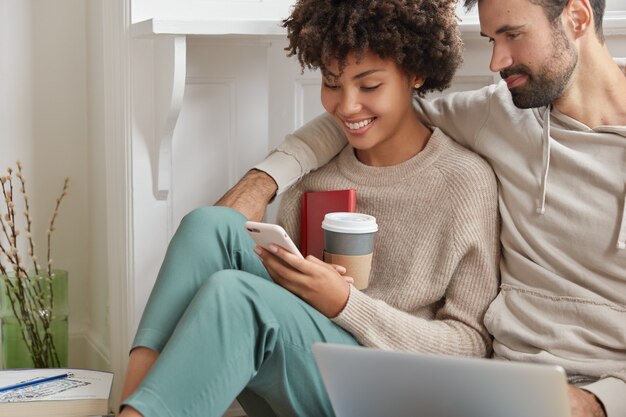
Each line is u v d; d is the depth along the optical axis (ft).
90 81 8.53
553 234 5.74
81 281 8.89
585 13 5.61
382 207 6.32
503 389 4.16
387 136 6.21
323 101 6.27
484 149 6.17
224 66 7.63
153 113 7.32
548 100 5.70
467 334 5.92
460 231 5.99
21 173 8.54
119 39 7.31
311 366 5.40
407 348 5.65
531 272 5.80
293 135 6.75
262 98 7.80
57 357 7.79
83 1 8.57
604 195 5.57
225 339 4.95
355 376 4.50
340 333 5.59
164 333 5.34
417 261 6.11
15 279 7.78
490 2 5.63
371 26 5.89
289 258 5.44
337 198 6.34
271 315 5.16
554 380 4.00
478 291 6.02
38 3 8.44
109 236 7.81
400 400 4.48
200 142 7.63
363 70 5.96
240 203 6.29
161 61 7.13
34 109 8.54
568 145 5.74
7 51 8.36
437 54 6.11
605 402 5.06
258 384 5.49
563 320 5.62
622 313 5.49
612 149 5.58
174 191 7.57
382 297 6.16
